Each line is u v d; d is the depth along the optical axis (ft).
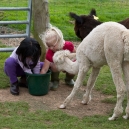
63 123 16.28
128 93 16.84
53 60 18.75
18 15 40.06
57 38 19.26
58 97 20.02
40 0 23.65
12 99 19.33
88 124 16.35
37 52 19.29
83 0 50.42
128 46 15.76
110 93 20.99
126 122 16.69
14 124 15.97
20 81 21.27
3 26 37.01
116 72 16.26
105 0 51.21
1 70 24.32
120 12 44.01
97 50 16.70
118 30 16.17
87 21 26.04
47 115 17.13
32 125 15.92
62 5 46.34
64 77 23.35
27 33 26.03
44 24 23.98
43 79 19.66
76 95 20.52
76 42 33.94
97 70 18.21
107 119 16.94
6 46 30.66
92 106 18.90
